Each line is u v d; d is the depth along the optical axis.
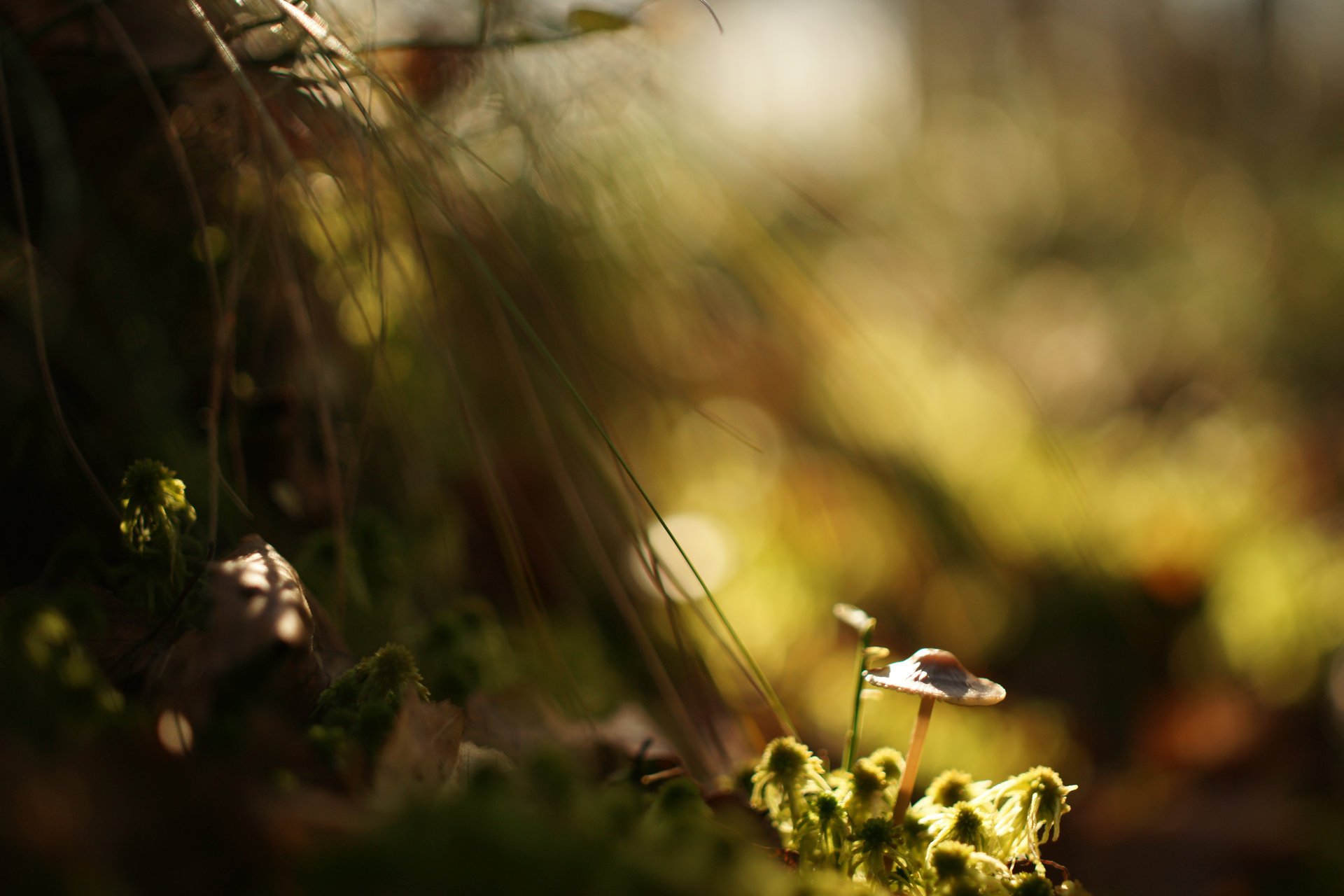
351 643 0.31
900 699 0.49
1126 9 1.54
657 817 0.26
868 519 0.53
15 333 0.31
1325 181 1.03
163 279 0.34
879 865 0.27
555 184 0.39
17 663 0.24
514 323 0.38
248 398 0.34
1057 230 1.33
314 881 0.22
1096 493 0.62
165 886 0.23
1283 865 0.42
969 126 1.54
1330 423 0.75
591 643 0.39
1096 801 0.49
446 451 0.39
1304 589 0.57
